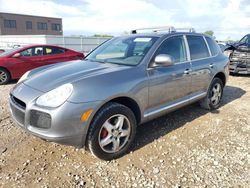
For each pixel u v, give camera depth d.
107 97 2.78
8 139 3.52
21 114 2.81
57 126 2.56
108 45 4.23
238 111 4.87
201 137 3.71
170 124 4.17
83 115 2.63
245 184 2.63
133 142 3.52
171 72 3.59
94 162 3.01
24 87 2.97
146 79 3.21
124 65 3.33
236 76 8.89
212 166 2.96
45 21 61.31
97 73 2.98
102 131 2.87
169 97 3.67
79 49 28.61
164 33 3.89
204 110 4.88
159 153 3.24
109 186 2.59
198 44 4.41
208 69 4.42
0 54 8.15
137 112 3.28
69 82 2.74
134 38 3.95
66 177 2.72
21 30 56.66
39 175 2.74
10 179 2.66
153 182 2.66
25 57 7.96
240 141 3.60
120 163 3.00
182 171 2.86
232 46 8.84
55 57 8.66
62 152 3.22
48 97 2.64
